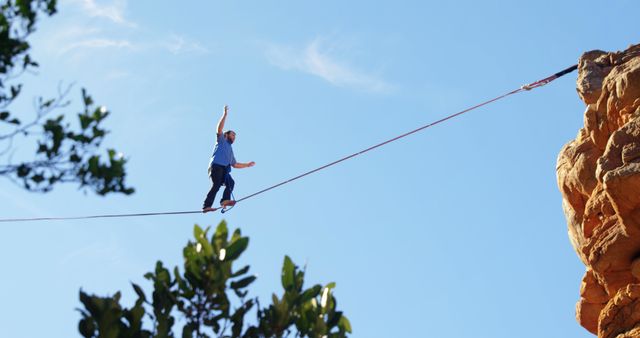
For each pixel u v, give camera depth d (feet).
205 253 69.77
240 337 67.82
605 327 117.19
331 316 69.77
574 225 125.49
